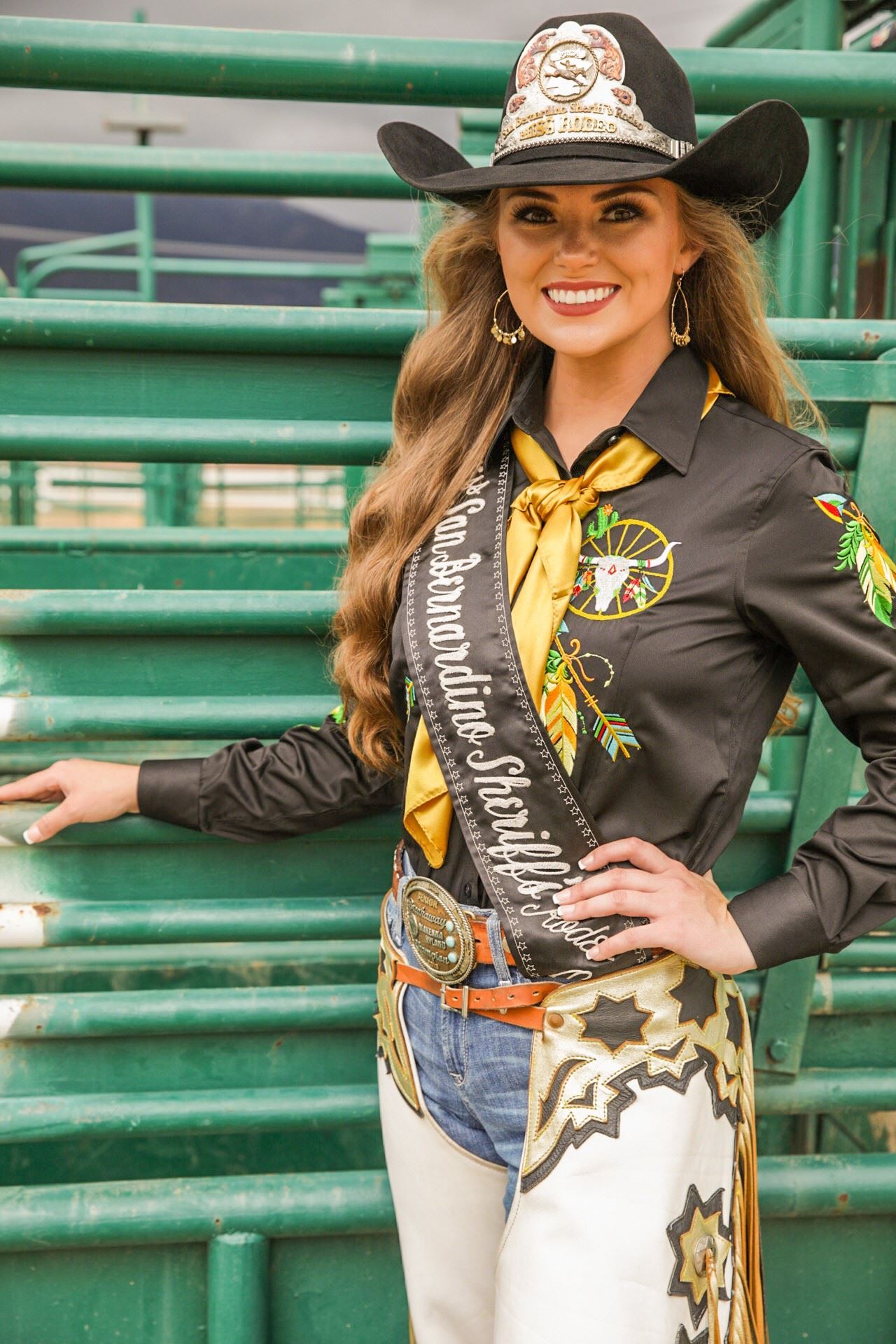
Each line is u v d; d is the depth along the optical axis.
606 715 1.14
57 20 1.47
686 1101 1.15
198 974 2.14
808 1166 1.72
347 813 1.54
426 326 1.53
